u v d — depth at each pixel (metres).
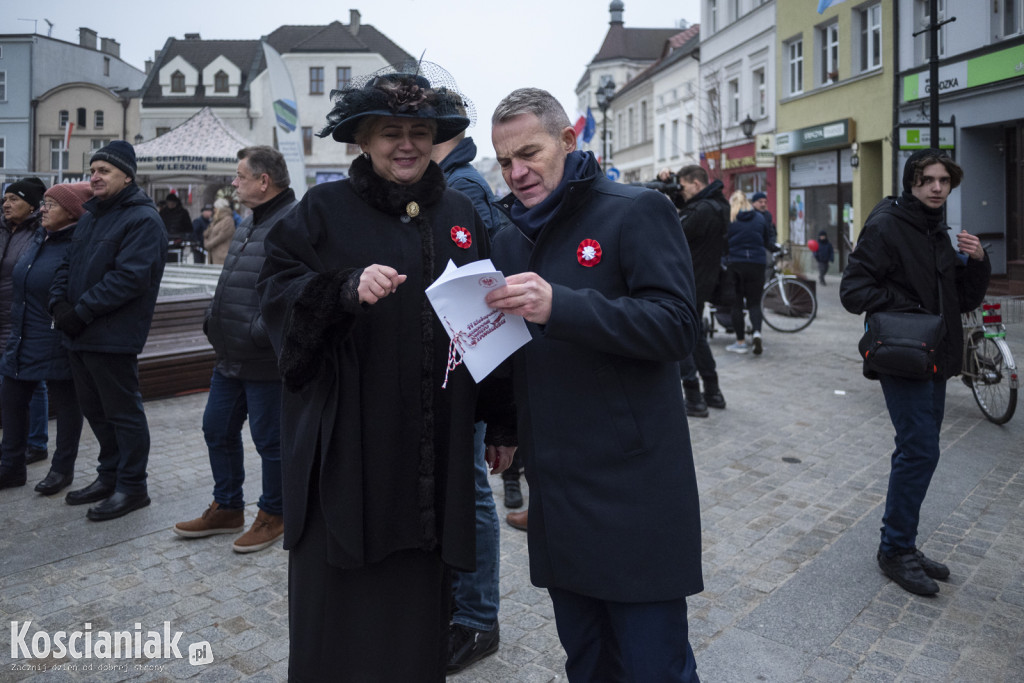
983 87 14.78
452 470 2.02
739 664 2.88
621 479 1.94
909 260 3.44
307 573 1.98
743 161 25.06
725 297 6.91
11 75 47.16
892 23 17.41
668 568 1.93
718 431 6.11
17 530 4.19
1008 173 15.09
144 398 7.14
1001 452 5.36
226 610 3.33
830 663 2.88
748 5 24.25
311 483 1.97
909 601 3.34
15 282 4.72
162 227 4.36
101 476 4.65
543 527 2.06
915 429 3.40
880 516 4.30
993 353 6.07
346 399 1.94
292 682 2.03
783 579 3.57
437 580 2.08
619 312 1.81
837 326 11.50
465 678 2.82
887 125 18.06
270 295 1.95
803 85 21.59
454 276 1.76
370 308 1.97
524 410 2.07
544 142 2.02
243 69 48.50
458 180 3.04
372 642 1.99
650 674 1.91
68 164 47.72
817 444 5.73
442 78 2.09
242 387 4.05
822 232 17.75
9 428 4.86
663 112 34.34
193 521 4.11
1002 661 2.87
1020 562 3.69
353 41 46.28
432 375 2.03
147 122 46.78
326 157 46.31
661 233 1.95
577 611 2.08
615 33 46.31
